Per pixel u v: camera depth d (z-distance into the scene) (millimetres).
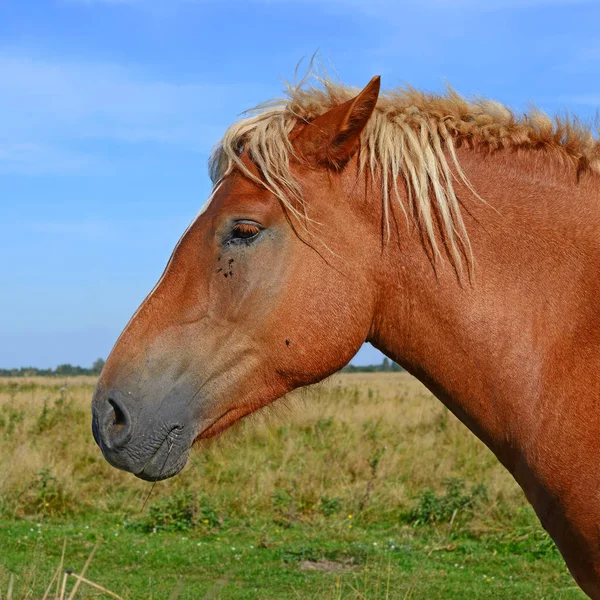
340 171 2592
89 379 33156
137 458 2418
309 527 7734
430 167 2529
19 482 8578
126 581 5816
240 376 2529
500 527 7516
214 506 8016
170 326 2504
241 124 2645
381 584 5789
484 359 2477
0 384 25156
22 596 4578
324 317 2537
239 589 5707
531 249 2490
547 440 2352
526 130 2631
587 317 2400
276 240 2520
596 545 2297
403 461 10133
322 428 12266
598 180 2564
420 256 2545
